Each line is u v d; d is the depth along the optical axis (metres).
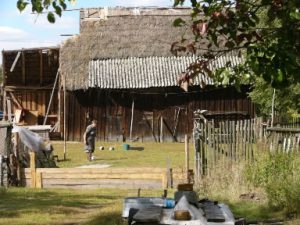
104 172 16.98
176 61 39.00
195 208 6.65
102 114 39.19
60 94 39.59
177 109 38.84
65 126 38.91
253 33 4.57
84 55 39.31
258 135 14.84
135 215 6.40
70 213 12.04
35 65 41.62
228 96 38.50
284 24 4.46
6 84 42.53
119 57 39.34
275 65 4.42
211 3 4.56
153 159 26.16
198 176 15.40
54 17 4.93
